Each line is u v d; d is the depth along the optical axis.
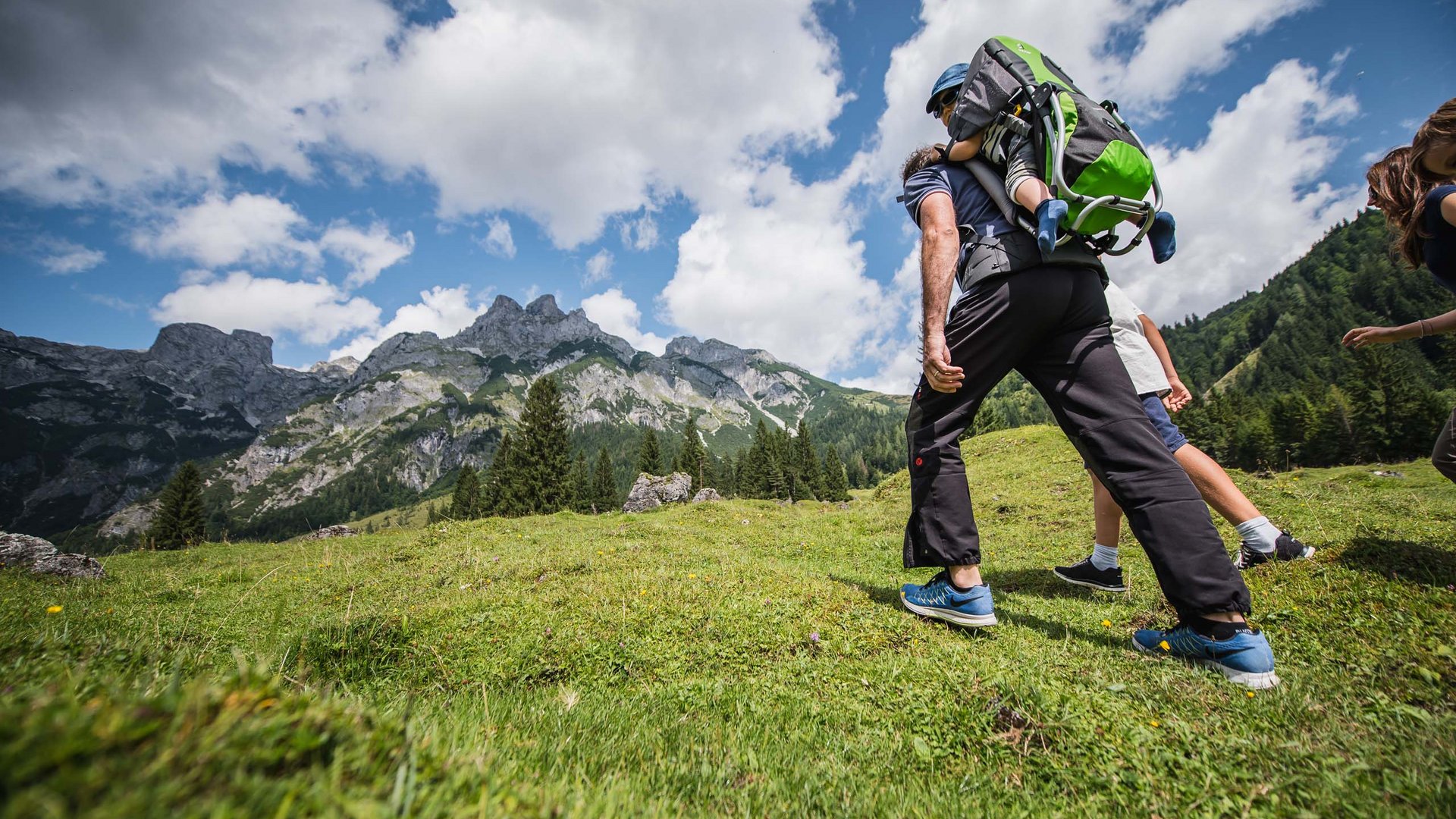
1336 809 1.66
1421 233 2.83
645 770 1.98
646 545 10.25
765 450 80.19
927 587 3.95
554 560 7.77
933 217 3.46
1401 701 2.43
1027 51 3.29
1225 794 1.79
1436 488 11.82
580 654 3.85
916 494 3.76
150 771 0.82
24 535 10.09
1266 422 64.12
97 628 4.27
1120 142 2.86
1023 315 3.25
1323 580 3.78
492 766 1.55
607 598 4.93
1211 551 2.83
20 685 1.44
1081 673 2.86
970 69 3.44
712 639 3.94
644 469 64.56
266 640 4.24
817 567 8.23
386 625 4.36
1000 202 3.28
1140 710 2.42
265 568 10.38
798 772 2.06
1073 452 18.09
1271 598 3.80
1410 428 51.38
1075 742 2.17
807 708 2.77
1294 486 10.33
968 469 19.42
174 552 16.03
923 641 3.60
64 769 0.74
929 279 3.41
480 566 7.91
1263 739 2.11
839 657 3.50
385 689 3.44
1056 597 5.37
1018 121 3.09
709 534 12.92
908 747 2.36
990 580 6.37
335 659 3.86
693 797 1.85
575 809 1.36
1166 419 5.04
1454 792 1.63
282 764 1.05
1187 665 2.93
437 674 3.72
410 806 1.07
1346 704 2.40
